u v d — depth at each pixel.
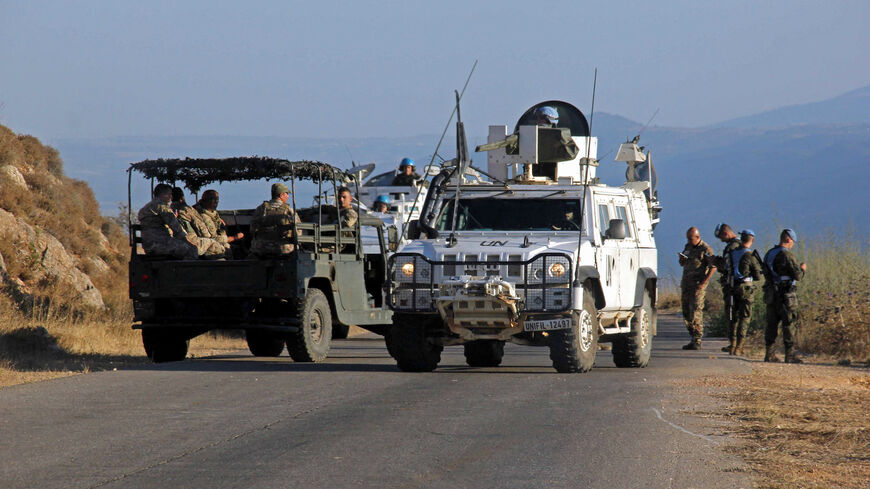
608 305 51.94
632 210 57.53
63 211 110.19
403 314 50.06
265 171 56.56
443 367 55.41
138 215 58.25
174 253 57.53
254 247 56.94
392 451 29.98
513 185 52.59
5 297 72.44
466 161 52.28
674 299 142.00
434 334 51.19
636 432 33.16
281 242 56.72
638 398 40.81
